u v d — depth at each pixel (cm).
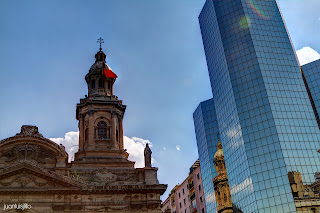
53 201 5788
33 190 5738
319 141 8456
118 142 7125
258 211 7819
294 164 8012
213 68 10644
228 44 9856
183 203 11712
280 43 9669
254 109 8819
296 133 8444
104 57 8062
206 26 11244
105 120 7144
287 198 7662
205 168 10731
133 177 6319
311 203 7588
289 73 9262
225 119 9719
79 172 6228
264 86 8938
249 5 10181
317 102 9675
